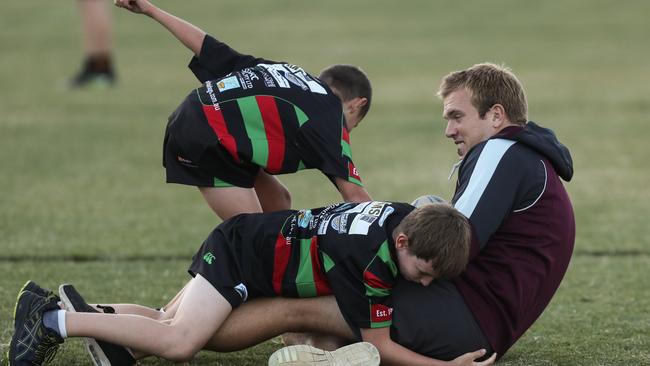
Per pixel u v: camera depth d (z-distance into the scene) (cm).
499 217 1293
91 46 5084
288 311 1334
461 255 1237
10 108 4400
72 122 4050
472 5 8094
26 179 2948
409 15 7669
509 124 1384
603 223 2383
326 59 5681
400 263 1258
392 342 1293
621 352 1438
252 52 5928
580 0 8156
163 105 4484
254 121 1523
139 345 1280
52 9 8138
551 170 1341
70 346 1439
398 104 4425
